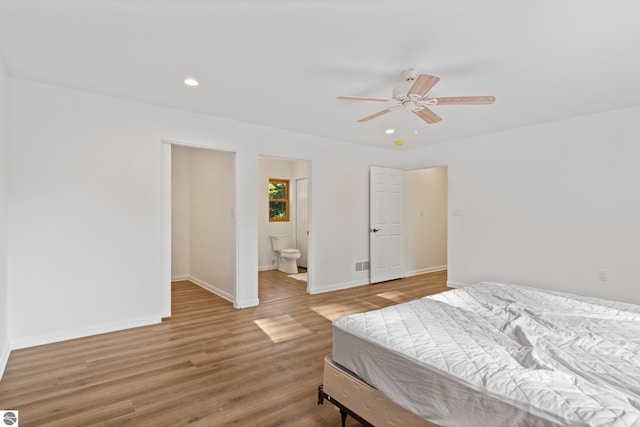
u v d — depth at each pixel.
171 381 2.33
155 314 3.55
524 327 1.77
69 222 3.07
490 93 3.14
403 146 5.73
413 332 1.75
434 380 1.40
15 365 2.54
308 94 3.19
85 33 2.14
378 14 1.91
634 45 2.24
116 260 3.32
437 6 1.82
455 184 5.19
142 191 3.47
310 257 4.95
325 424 1.89
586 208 3.85
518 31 2.07
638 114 3.49
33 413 1.94
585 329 1.79
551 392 1.17
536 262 4.27
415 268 6.49
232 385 2.29
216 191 4.91
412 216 6.41
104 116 3.25
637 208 3.50
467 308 2.22
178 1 1.80
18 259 2.84
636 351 1.51
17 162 2.84
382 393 1.61
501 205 4.62
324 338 3.15
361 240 5.59
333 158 5.18
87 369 2.49
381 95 3.21
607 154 3.70
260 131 4.36
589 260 3.83
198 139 3.83
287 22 2.00
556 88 3.02
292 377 2.41
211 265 5.12
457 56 2.41
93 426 1.83
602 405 1.09
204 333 3.27
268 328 3.42
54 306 3.00
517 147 4.45
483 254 4.82
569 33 2.09
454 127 4.41
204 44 2.27
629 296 3.55
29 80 2.88
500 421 1.19
